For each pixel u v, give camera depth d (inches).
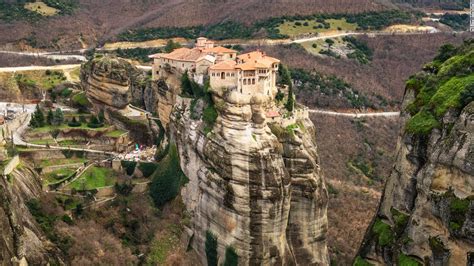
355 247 5196.9
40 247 3865.7
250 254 4478.3
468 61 3666.3
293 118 4916.3
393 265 3590.1
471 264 2984.7
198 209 4803.2
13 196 3878.0
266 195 4419.3
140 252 4571.9
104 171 5098.4
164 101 5551.2
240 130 4488.2
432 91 3767.2
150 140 5777.6
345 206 5639.8
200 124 4776.1
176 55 5452.8
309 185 4753.9
